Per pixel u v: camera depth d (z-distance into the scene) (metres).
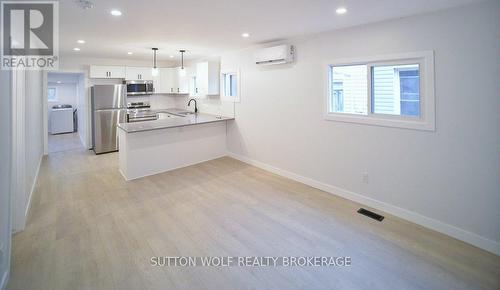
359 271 2.13
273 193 3.77
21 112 2.76
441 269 2.15
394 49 2.90
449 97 2.56
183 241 2.55
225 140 5.82
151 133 4.55
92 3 2.40
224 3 2.45
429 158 2.75
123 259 2.27
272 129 4.62
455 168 2.58
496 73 2.29
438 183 2.71
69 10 2.57
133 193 3.75
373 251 2.39
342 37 3.38
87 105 6.43
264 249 2.43
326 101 3.66
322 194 3.73
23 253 2.33
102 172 4.72
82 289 1.92
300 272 2.12
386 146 3.10
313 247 2.46
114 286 1.95
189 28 3.33
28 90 3.56
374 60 3.08
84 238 2.59
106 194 3.70
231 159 5.60
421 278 2.04
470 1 2.33
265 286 1.96
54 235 2.63
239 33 3.68
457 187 2.58
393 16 2.80
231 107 5.55
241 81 5.16
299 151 4.18
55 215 3.06
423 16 2.67
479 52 2.36
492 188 2.37
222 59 5.59
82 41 4.15
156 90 7.09
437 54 2.60
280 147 4.51
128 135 4.25
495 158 2.34
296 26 3.25
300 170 4.20
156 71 5.12
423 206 2.83
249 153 5.23
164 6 2.52
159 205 3.36
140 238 2.60
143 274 2.08
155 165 4.65
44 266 2.16
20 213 2.69
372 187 3.28
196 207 3.30
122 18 2.89
